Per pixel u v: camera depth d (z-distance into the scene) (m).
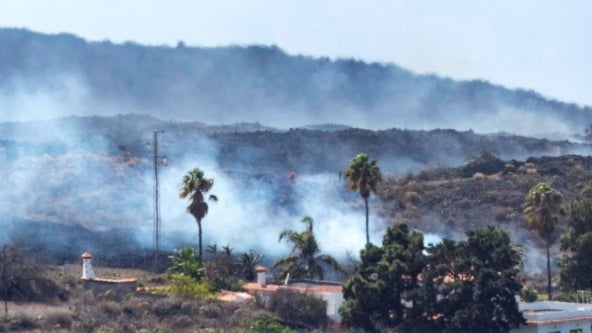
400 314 190.50
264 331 183.75
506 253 189.25
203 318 191.50
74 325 177.38
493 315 184.75
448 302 186.62
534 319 188.25
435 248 191.62
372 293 188.12
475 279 185.62
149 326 184.38
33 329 172.88
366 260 195.75
